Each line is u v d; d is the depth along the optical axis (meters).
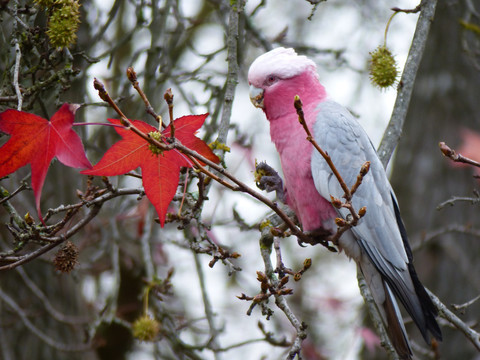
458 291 11.64
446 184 12.15
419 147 12.59
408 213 12.27
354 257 7.59
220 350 8.91
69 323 9.94
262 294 5.66
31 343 10.44
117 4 9.89
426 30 8.14
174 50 12.05
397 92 8.09
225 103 7.53
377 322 7.45
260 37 10.20
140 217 10.58
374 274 7.53
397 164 12.83
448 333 11.39
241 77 12.40
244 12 10.01
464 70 12.48
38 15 7.05
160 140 4.78
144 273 12.45
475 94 12.41
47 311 10.04
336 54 11.44
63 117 4.85
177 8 10.95
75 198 10.76
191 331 12.34
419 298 7.36
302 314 13.38
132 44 13.29
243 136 10.90
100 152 10.12
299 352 5.57
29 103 6.43
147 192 5.36
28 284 9.76
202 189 6.02
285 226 6.88
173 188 5.38
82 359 10.77
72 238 10.63
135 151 5.25
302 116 4.76
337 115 7.82
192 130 5.32
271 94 7.90
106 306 9.36
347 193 4.96
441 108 12.49
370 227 7.41
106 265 11.52
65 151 4.85
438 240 11.89
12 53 6.46
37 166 4.87
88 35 10.36
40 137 4.86
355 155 7.63
